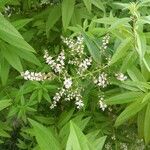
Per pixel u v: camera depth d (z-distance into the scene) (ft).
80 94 0.82
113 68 0.81
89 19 0.91
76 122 0.74
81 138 0.42
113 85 0.87
